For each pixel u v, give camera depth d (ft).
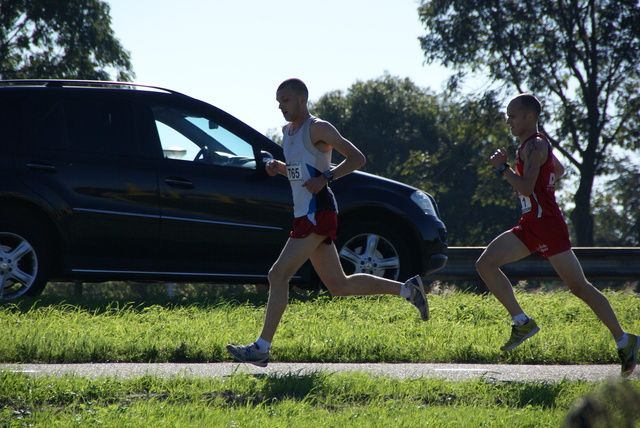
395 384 53.16
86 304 94.22
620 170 447.01
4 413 44.04
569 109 421.59
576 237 434.30
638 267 138.62
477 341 74.18
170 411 44.83
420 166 525.34
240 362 66.39
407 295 65.77
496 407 47.52
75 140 93.76
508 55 429.38
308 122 61.46
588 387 53.06
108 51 436.76
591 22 415.85
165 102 98.68
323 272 64.28
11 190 89.51
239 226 97.60
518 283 138.31
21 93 93.30
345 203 102.22
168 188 95.09
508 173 62.23
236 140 100.48
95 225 92.73
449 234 586.04
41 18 416.67
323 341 72.28
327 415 44.93
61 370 58.95
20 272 92.43
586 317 93.25
